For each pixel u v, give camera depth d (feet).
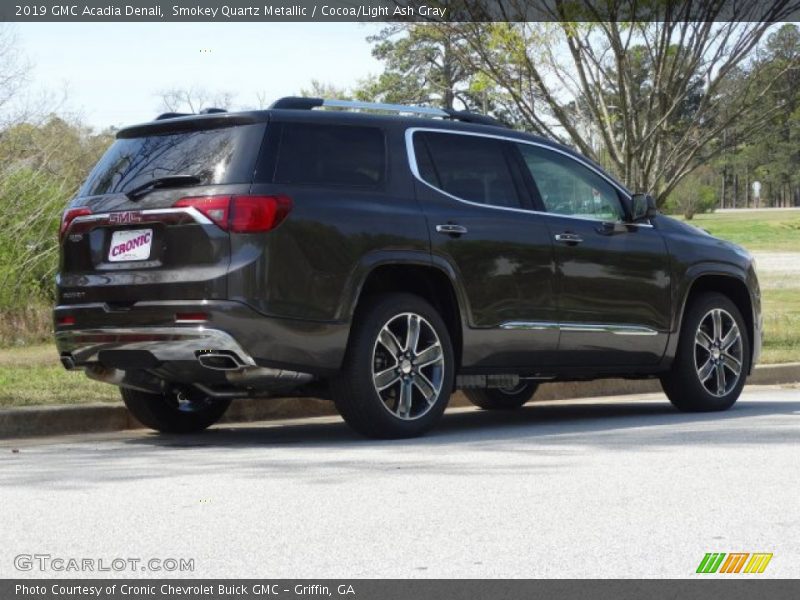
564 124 47.85
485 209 27.99
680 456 23.04
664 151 49.21
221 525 16.85
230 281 24.29
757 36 46.09
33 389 32.94
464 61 47.29
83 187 27.12
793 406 34.19
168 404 28.81
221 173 25.00
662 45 46.09
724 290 33.99
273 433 29.01
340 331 25.25
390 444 25.48
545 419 32.14
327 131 26.09
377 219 25.91
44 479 20.89
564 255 29.09
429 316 26.61
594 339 29.71
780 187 435.94
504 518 17.22
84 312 25.85
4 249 54.70
